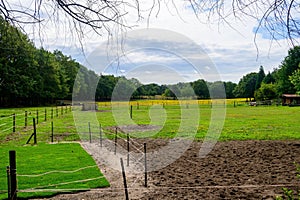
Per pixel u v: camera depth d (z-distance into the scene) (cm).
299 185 920
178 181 988
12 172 674
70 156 1403
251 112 4488
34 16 306
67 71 7150
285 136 2114
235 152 1527
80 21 315
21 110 4634
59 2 303
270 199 795
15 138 2008
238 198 808
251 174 1074
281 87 6594
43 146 1702
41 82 5825
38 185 920
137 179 1016
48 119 3366
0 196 801
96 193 862
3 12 300
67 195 847
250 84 9581
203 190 883
